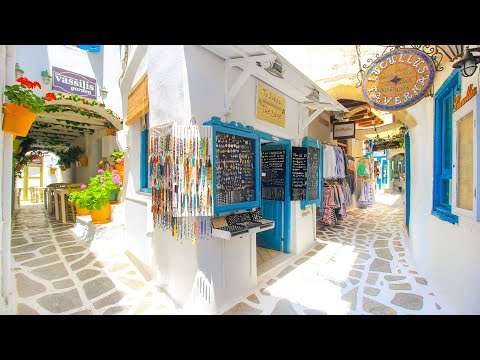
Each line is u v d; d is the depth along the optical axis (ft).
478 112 7.10
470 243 8.69
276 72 10.68
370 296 11.27
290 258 15.92
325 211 24.50
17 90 9.55
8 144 9.79
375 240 20.51
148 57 12.69
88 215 23.61
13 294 11.09
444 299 10.69
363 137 31.37
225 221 10.34
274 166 16.89
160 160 10.12
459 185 8.75
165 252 11.71
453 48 9.47
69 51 22.16
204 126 9.45
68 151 36.40
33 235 20.71
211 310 9.93
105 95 23.68
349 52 19.35
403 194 61.05
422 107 14.74
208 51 10.25
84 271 13.84
